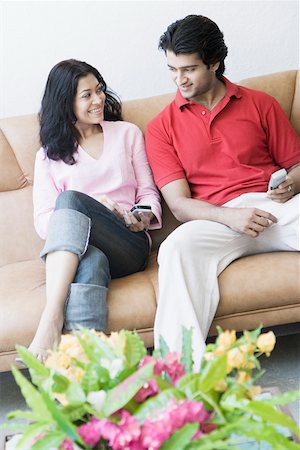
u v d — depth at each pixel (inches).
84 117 110.1
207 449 45.5
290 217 103.5
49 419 47.8
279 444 46.8
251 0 130.4
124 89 131.2
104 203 107.1
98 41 128.6
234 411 49.3
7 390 105.2
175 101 111.9
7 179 116.3
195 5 129.6
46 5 126.1
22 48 127.1
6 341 94.7
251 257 102.8
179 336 93.0
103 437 47.4
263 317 97.9
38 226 109.7
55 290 94.8
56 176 111.4
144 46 129.7
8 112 129.3
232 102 110.9
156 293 97.5
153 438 45.5
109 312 96.0
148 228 110.3
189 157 109.8
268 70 132.8
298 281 97.2
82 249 97.3
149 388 50.1
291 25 132.0
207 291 96.9
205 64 105.6
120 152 112.7
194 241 98.7
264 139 111.7
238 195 107.8
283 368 102.3
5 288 101.5
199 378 49.6
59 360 54.0
